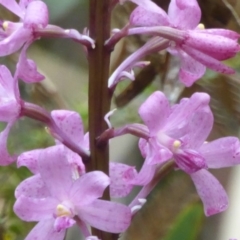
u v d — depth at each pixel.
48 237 0.30
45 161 0.30
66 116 0.32
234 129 0.45
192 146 0.31
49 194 0.31
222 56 0.30
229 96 0.43
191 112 0.30
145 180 0.30
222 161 0.31
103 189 0.30
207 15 0.43
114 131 0.31
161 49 0.31
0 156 0.31
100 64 0.31
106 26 0.30
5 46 0.30
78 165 0.32
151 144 0.30
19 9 0.31
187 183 0.43
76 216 0.30
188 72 0.31
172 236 0.35
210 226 0.45
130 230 0.43
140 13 0.30
